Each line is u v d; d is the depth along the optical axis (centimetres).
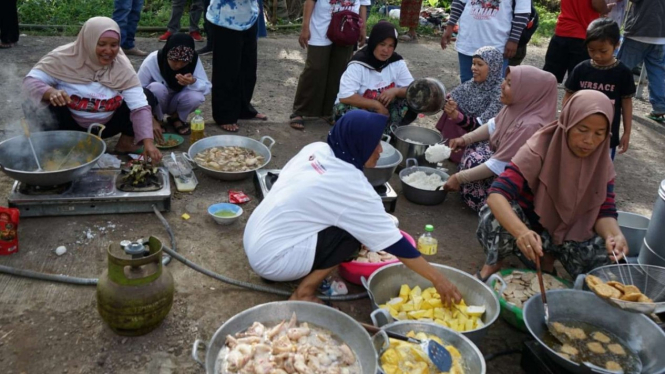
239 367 233
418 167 466
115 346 272
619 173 545
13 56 683
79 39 396
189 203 406
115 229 363
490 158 398
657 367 256
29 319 283
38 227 356
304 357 237
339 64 561
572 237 318
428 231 376
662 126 682
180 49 473
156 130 461
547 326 281
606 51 443
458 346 256
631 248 365
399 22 1049
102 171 397
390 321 276
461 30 559
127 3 718
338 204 285
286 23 1009
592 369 237
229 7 490
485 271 345
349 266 325
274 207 294
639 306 256
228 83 519
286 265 293
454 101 471
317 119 602
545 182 307
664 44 646
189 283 323
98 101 409
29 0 877
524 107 389
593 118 283
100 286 264
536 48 1055
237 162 441
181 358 271
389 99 510
